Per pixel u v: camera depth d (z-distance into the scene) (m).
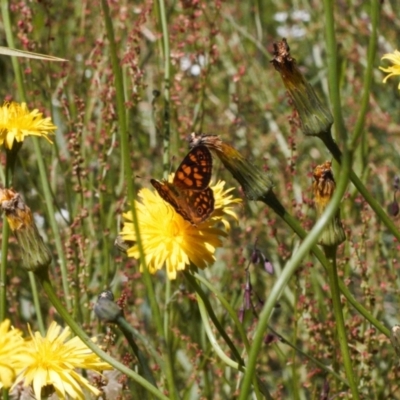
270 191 0.74
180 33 1.02
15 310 0.96
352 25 1.27
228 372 0.95
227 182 1.07
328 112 0.74
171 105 1.00
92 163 1.07
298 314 0.92
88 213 0.94
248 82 1.28
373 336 0.90
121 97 0.71
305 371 0.95
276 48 0.74
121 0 1.13
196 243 0.75
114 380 0.87
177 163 0.99
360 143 1.05
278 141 1.18
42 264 0.73
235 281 0.99
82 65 1.12
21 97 0.91
